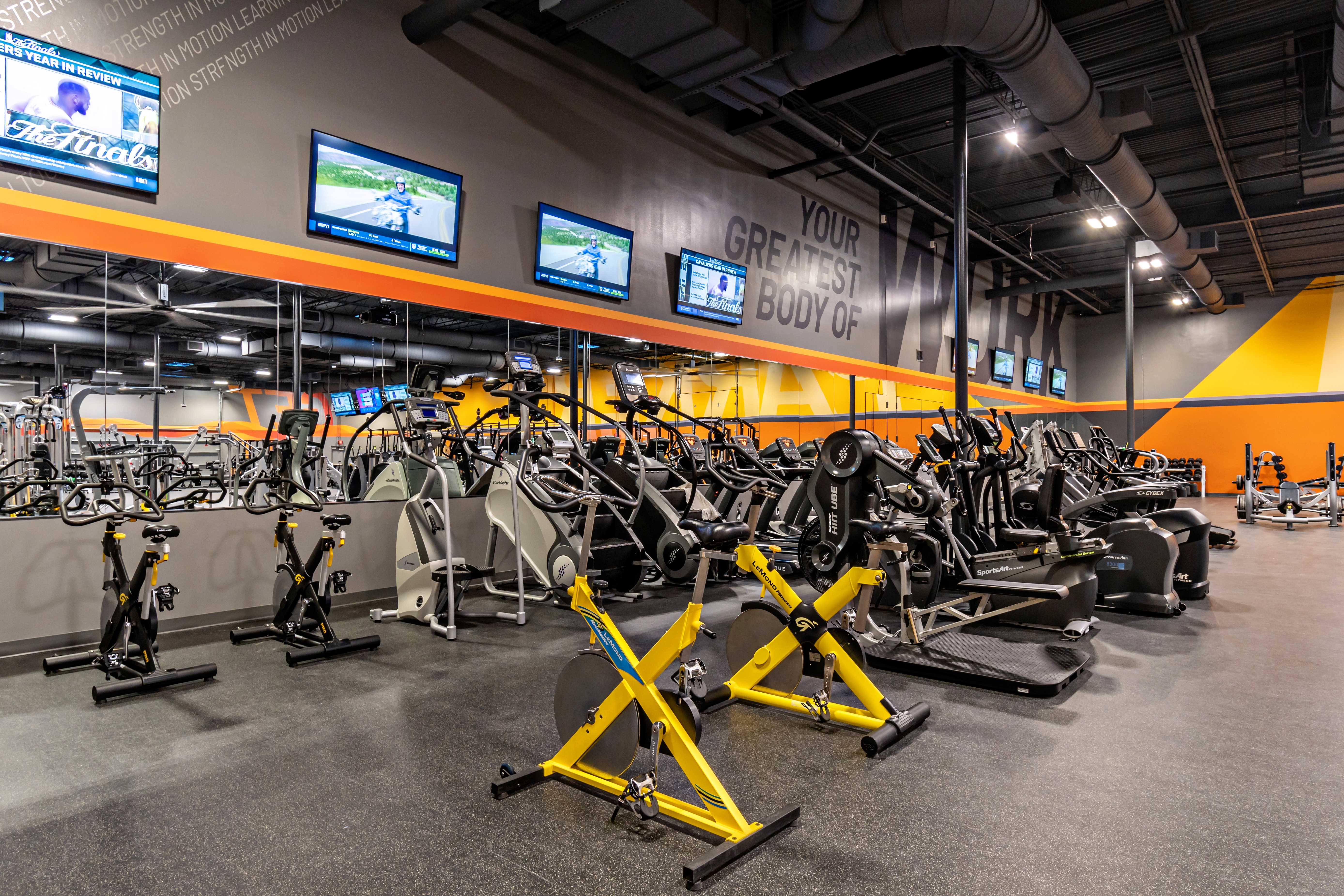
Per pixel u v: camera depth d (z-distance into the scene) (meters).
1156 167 10.13
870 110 8.37
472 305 5.86
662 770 2.50
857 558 3.88
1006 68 5.84
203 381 5.23
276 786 2.36
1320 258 13.90
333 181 5.01
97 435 4.81
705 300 7.96
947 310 12.77
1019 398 15.84
